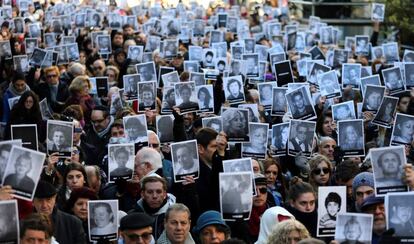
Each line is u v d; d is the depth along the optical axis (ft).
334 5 169.48
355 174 48.52
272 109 71.31
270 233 38.34
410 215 37.78
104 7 150.92
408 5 148.77
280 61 87.92
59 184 50.78
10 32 114.62
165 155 59.52
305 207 43.27
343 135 58.34
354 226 37.45
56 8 144.25
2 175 40.34
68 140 53.21
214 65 93.35
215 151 49.70
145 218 37.88
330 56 99.60
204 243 40.16
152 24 121.80
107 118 62.44
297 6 174.60
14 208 36.14
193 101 66.08
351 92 75.25
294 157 59.00
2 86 85.97
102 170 54.70
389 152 43.01
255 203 45.78
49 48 97.81
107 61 101.86
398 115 58.75
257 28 132.05
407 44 152.87
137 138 57.26
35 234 35.94
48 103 79.46
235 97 72.90
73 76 82.17
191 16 141.28
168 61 97.19
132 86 76.02
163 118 59.77
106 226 41.60
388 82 79.82
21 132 52.34
